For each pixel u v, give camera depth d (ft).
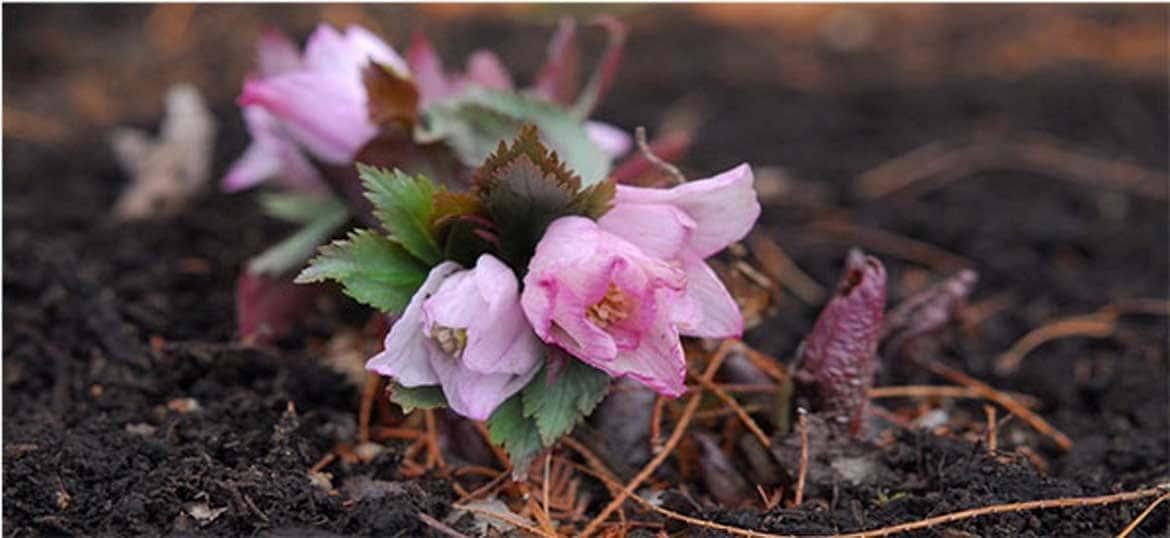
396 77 2.19
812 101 3.67
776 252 2.93
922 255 2.95
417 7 4.19
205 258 2.75
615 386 2.21
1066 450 2.31
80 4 4.15
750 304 2.38
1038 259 2.93
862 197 3.15
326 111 2.27
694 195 1.99
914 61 4.05
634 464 2.22
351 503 2.06
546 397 1.98
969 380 2.45
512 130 2.25
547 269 1.91
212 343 2.46
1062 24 4.35
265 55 2.44
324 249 2.00
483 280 1.94
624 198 1.99
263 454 2.16
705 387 2.24
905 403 2.44
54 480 2.07
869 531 2.01
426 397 1.99
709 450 2.19
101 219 2.89
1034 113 3.58
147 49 3.99
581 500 2.19
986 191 3.18
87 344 2.42
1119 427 2.40
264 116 2.44
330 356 2.46
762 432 2.24
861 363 2.16
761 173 3.22
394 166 2.23
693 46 4.12
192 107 3.02
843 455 2.15
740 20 4.35
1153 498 2.08
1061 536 2.02
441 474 2.18
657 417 2.19
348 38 2.38
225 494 2.04
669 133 3.41
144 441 2.15
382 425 2.30
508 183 1.97
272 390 2.32
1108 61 4.03
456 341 1.97
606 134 2.44
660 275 1.93
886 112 3.59
